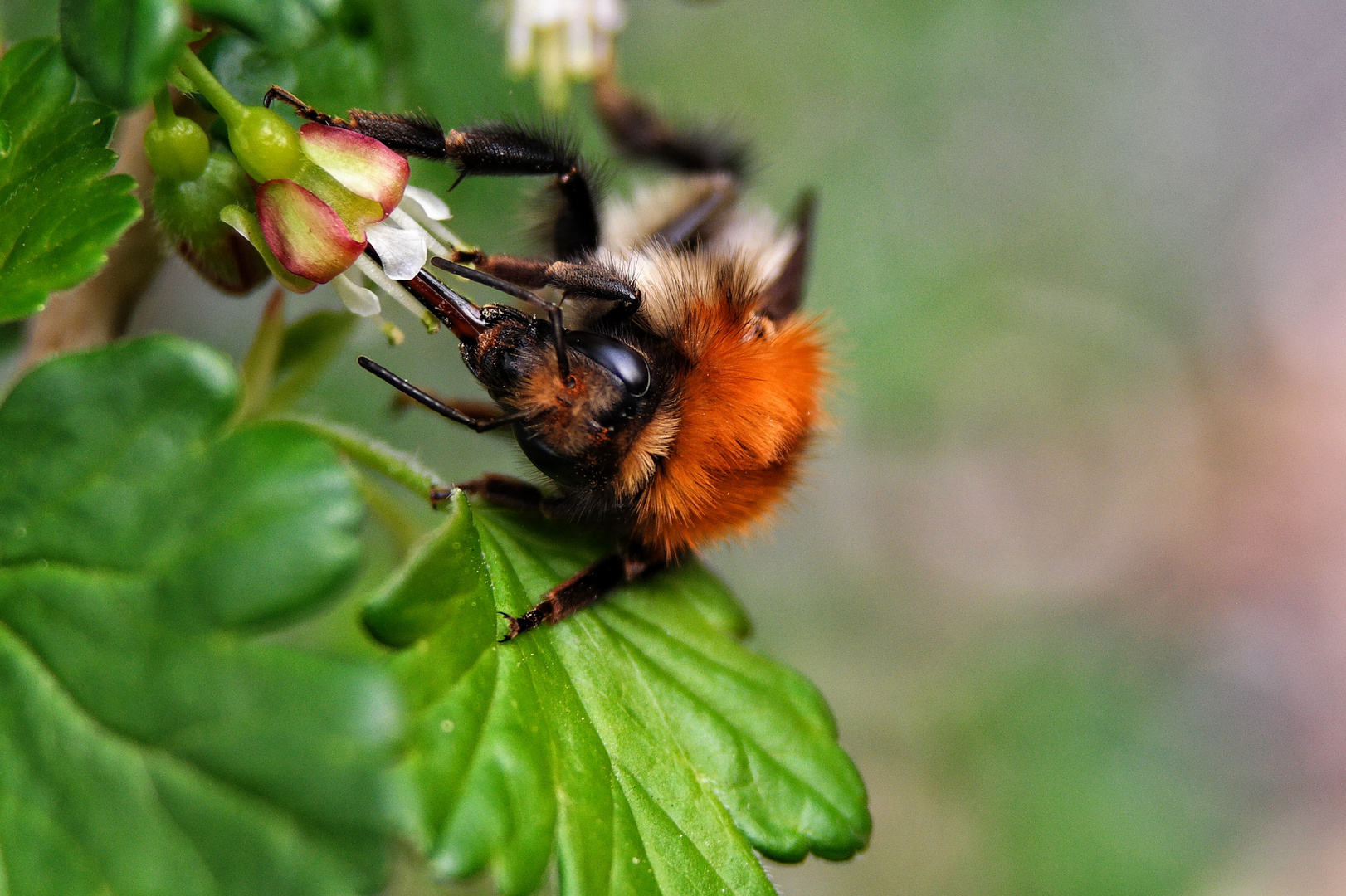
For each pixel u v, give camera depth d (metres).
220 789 0.11
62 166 0.12
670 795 0.12
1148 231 0.30
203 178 0.12
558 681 0.12
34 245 0.11
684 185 0.14
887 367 0.24
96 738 0.11
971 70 0.24
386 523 0.13
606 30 0.14
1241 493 0.31
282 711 0.11
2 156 0.12
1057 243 0.27
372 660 0.11
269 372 0.12
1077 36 0.27
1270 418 0.32
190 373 0.11
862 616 0.25
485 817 0.11
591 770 0.12
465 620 0.12
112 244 0.11
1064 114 0.26
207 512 0.11
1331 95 0.32
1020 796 0.23
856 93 0.23
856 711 0.24
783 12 0.22
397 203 0.12
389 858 0.11
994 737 0.24
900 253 0.24
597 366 0.12
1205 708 0.28
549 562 0.12
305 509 0.11
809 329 0.13
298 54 0.12
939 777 0.23
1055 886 0.23
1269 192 0.32
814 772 0.12
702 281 0.13
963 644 0.25
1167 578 0.30
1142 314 0.29
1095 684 0.25
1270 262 0.33
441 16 0.14
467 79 0.14
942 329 0.24
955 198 0.25
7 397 0.11
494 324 0.12
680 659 0.13
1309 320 0.33
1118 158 0.28
